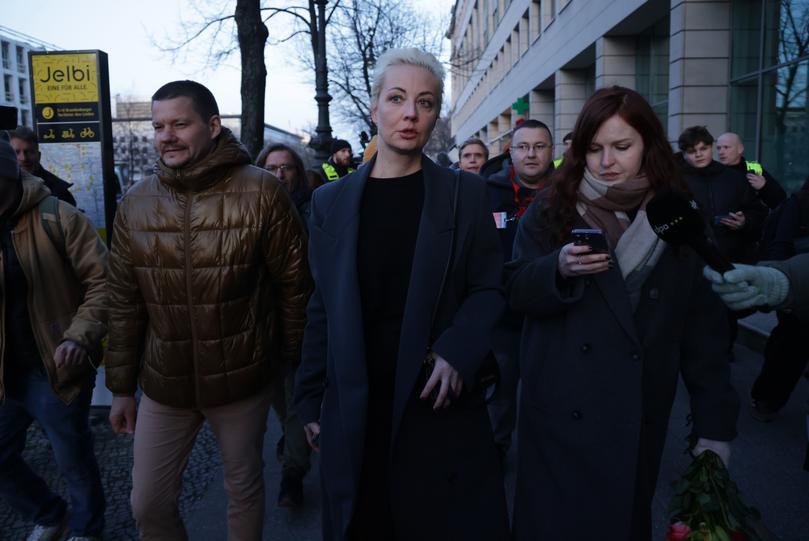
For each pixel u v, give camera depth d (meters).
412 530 1.86
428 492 1.86
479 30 43.97
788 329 4.20
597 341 1.88
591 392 1.88
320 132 13.05
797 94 8.69
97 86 5.12
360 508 1.91
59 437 2.92
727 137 5.61
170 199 2.39
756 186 5.53
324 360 2.07
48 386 2.88
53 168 5.20
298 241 2.51
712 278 1.43
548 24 21.39
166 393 2.40
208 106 2.36
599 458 1.86
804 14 8.55
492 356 1.95
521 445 2.07
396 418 1.81
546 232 2.02
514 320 3.50
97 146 5.18
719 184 5.24
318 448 2.05
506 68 32.12
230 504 2.55
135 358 2.52
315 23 15.25
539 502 1.97
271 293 2.56
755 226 5.25
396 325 1.90
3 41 96.44
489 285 1.92
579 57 17.84
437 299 1.84
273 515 3.41
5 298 2.76
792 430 4.29
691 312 1.92
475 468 1.90
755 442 4.12
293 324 2.57
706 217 1.91
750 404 4.72
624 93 1.87
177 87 2.31
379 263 1.90
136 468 2.45
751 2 9.84
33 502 3.05
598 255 1.75
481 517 1.88
